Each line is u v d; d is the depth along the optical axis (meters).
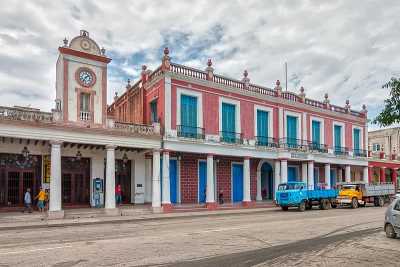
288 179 38.28
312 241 13.48
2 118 20.44
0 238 14.21
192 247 11.95
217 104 31.05
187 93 29.09
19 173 24.02
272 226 17.88
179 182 29.73
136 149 27.62
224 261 9.97
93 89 24.62
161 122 27.67
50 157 23.80
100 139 24.12
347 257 10.78
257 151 33.12
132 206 26.84
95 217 22.69
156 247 11.89
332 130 41.59
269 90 35.47
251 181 34.97
